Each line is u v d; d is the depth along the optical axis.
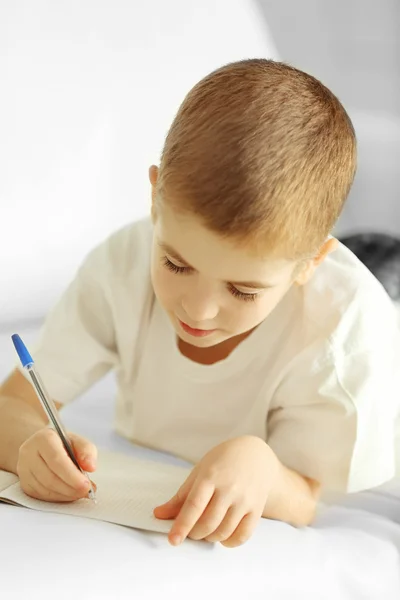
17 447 0.85
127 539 0.67
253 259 0.72
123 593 0.61
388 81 2.16
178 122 0.77
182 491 0.73
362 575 0.80
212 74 0.79
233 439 0.79
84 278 1.02
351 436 0.88
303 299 0.94
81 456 0.76
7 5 1.35
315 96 0.79
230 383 0.98
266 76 0.77
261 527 0.78
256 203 0.71
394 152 1.99
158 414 1.03
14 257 1.28
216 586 0.66
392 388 0.94
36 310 1.29
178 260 0.74
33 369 0.74
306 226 0.76
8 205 1.29
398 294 1.34
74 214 1.36
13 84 1.34
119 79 1.45
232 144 0.72
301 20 2.13
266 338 0.95
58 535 0.64
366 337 0.91
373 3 2.13
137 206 1.44
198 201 0.70
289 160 0.74
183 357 0.99
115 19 1.46
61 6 1.41
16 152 1.32
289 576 0.72
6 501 0.74
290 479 0.85
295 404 0.93
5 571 0.58
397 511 1.01
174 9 1.54
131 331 1.00
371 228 1.97
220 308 0.76
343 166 0.80
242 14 1.65
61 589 0.58
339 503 1.01
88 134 1.40
